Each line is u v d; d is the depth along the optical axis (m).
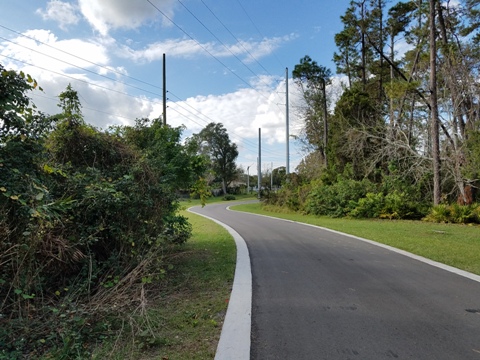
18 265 3.68
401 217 17.67
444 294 5.12
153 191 6.06
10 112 4.14
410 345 3.45
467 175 17.66
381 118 24.14
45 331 3.41
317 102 36.47
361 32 27.56
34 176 4.30
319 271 6.62
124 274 4.82
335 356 3.23
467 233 11.85
